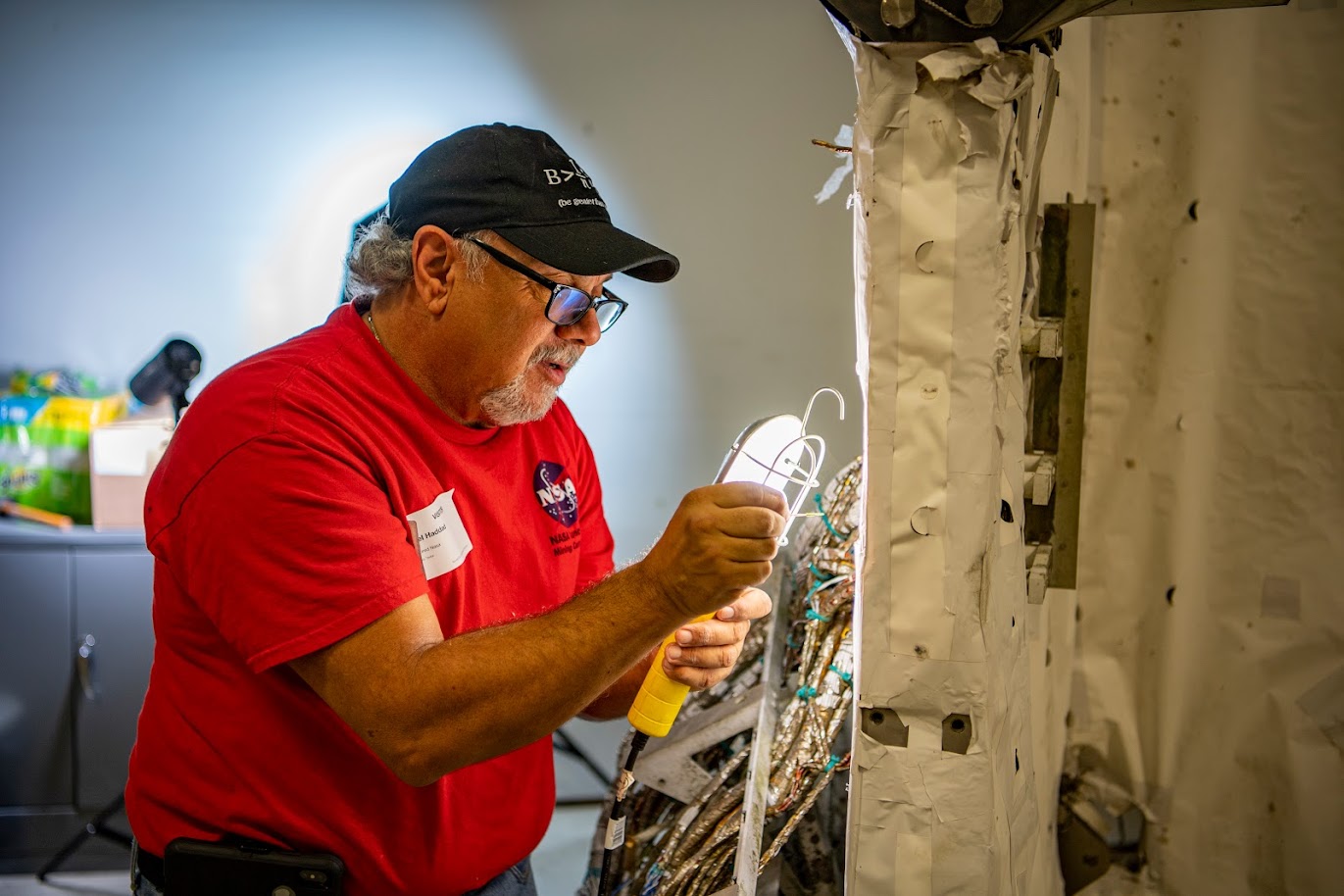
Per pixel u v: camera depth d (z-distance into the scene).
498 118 2.96
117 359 3.01
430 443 1.13
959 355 0.84
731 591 0.90
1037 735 1.13
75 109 2.91
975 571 0.86
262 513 0.96
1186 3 1.04
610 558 1.48
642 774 1.39
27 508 2.83
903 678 0.88
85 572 2.71
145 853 1.15
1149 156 1.11
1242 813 1.17
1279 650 1.14
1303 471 1.11
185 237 2.97
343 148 2.96
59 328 2.98
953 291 0.83
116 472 2.74
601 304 1.15
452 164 1.08
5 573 2.69
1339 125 1.06
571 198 1.09
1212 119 1.09
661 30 2.94
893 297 0.84
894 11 0.78
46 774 2.76
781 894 1.39
